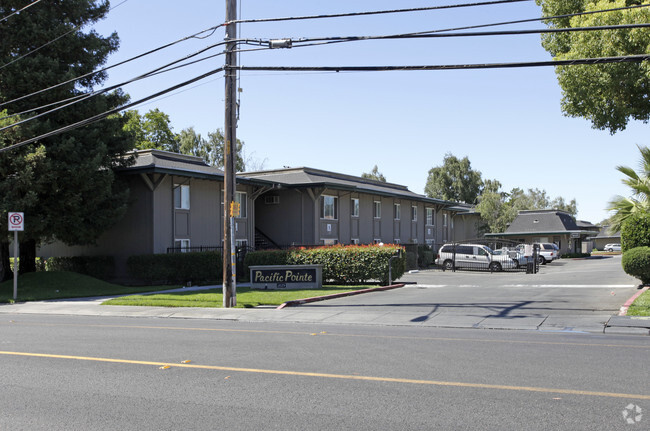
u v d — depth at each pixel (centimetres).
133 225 2897
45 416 598
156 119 6084
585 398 639
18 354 953
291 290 2153
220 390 696
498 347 981
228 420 577
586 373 764
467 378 742
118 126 2703
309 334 1170
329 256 2508
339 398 652
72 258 3005
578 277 2795
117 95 2758
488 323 1309
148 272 2738
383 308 1622
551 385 699
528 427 540
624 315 1359
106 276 2939
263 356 915
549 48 2319
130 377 772
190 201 3098
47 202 2395
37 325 1373
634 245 1986
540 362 842
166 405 634
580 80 2055
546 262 4878
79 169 2375
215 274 2825
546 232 6275
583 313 1428
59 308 1791
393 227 4894
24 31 2416
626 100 2059
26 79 2361
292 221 3906
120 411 613
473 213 6719
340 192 4150
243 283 2664
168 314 1598
